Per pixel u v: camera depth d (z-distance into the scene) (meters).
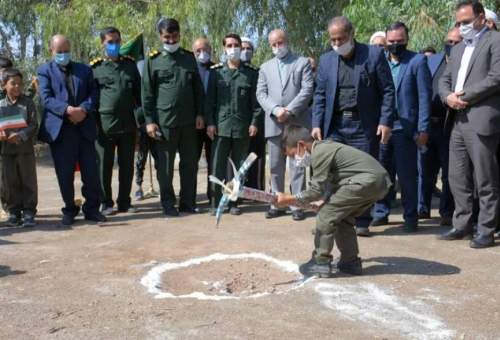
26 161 6.73
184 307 4.00
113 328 3.64
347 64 5.85
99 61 7.22
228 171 7.43
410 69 6.26
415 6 10.45
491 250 5.45
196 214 7.43
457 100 5.52
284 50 6.90
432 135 6.78
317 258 4.63
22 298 4.24
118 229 6.54
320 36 14.25
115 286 4.50
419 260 5.11
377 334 3.52
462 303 4.04
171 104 7.09
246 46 7.79
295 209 6.89
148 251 5.55
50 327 3.68
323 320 3.74
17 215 6.88
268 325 3.66
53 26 15.38
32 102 6.86
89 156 6.90
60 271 4.92
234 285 4.60
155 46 14.53
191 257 5.34
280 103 6.87
